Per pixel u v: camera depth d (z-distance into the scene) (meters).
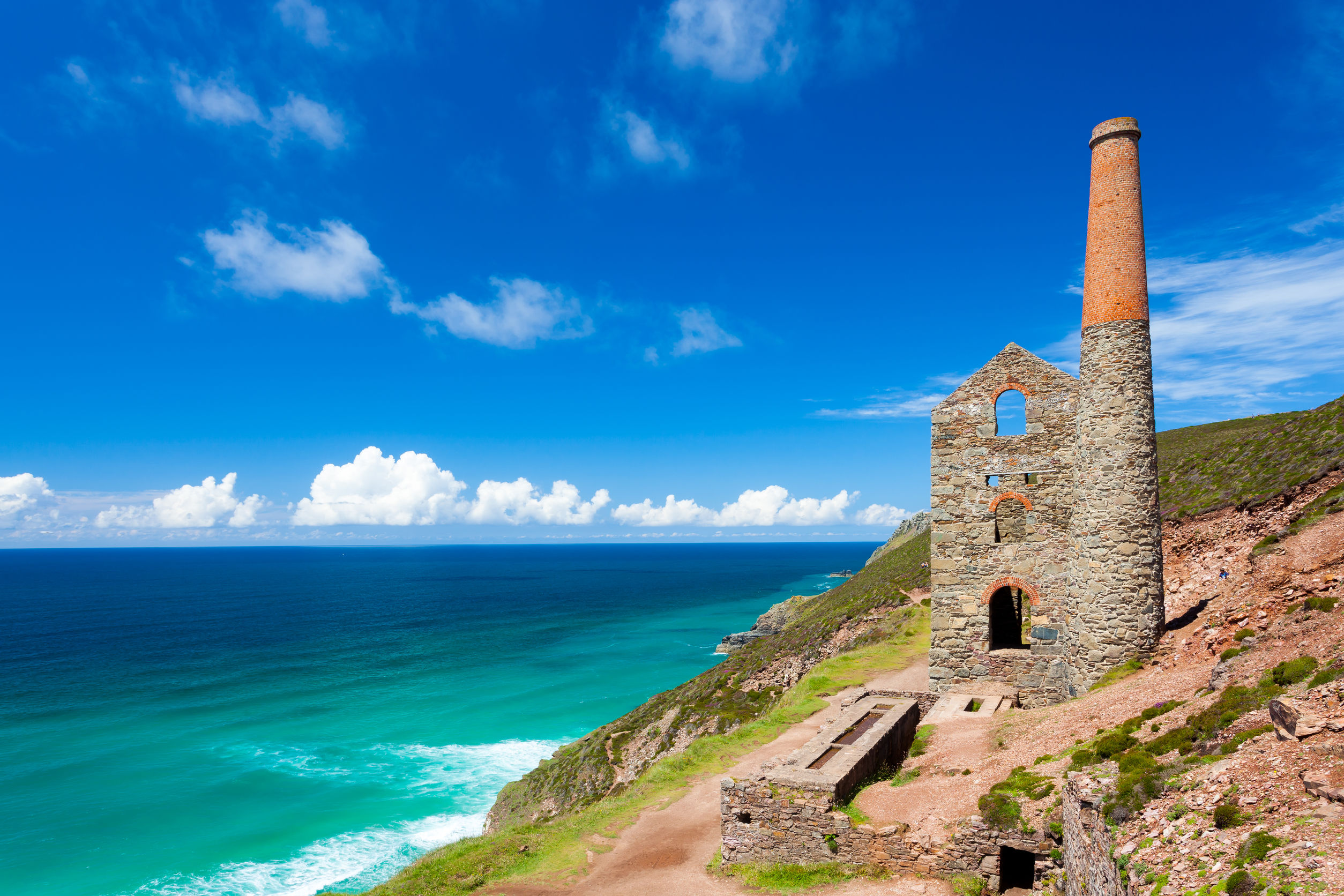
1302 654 12.98
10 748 54.59
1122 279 21.25
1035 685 24.06
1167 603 24.14
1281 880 7.51
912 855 14.97
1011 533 26.50
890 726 21.00
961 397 25.61
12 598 176.88
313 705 67.19
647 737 43.09
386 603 161.88
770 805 16.73
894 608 48.19
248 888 33.78
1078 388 24.11
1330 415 25.22
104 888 33.75
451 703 67.94
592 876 17.64
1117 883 9.95
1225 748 11.26
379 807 43.38
